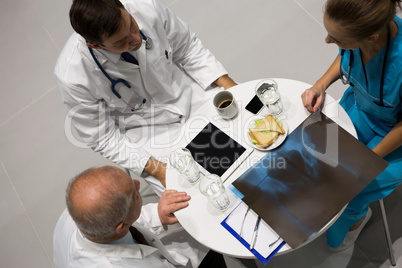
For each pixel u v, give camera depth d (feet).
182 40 5.37
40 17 9.11
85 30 3.90
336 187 3.84
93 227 3.42
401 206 5.86
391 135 4.21
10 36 9.11
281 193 3.94
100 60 4.47
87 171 3.59
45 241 7.05
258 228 3.85
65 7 9.06
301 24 7.52
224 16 8.04
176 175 4.34
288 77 7.22
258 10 7.88
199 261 4.79
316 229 3.71
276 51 7.48
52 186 7.47
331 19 3.42
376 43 3.66
